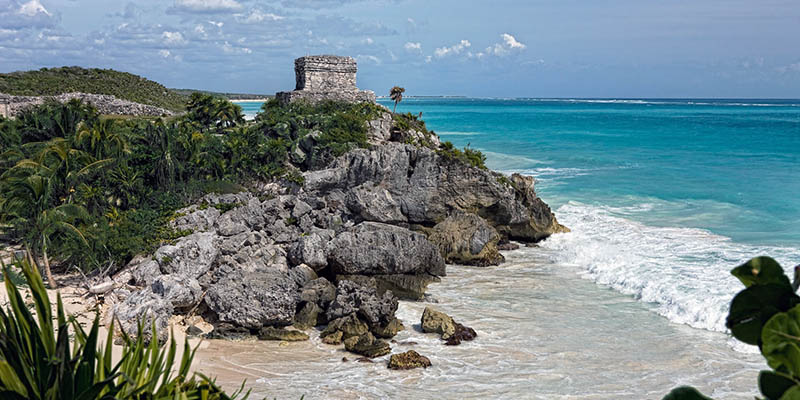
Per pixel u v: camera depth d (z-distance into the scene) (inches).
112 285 1115.3
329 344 972.6
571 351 923.4
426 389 811.4
